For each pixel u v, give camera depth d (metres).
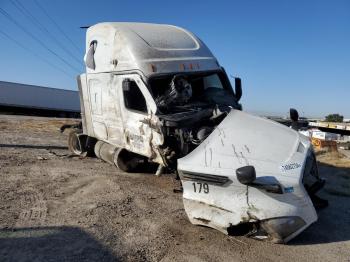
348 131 21.84
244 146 5.41
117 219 5.74
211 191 5.06
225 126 5.99
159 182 8.00
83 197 6.80
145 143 7.22
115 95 8.08
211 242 5.01
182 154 6.45
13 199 6.46
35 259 4.34
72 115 46.69
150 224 5.58
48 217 5.68
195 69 7.70
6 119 25.42
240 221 4.80
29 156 10.56
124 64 7.62
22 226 5.28
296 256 4.68
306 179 5.39
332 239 5.26
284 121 7.38
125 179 8.18
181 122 6.43
